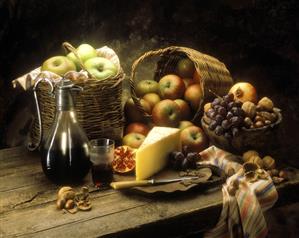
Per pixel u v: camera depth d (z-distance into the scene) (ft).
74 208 4.91
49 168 5.27
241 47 8.37
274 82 8.39
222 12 8.25
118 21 8.13
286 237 7.92
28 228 4.55
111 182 5.41
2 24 7.57
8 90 7.81
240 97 6.23
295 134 8.36
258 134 5.69
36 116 6.15
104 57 6.46
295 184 5.59
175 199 5.15
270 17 8.25
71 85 5.18
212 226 5.17
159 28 8.27
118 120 6.20
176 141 5.86
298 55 8.29
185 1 8.18
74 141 5.22
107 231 4.53
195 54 6.64
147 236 4.74
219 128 5.74
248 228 5.11
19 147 6.40
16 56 7.80
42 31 7.83
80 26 8.00
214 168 5.70
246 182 5.28
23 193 5.20
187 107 6.83
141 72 8.36
